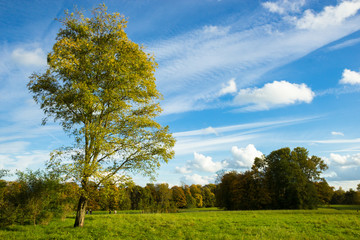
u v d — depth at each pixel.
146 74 18.38
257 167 61.66
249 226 19.12
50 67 16.19
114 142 16.06
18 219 21.11
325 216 27.08
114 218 25.14
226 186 66.62
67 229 16.50
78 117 17.81
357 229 17.81
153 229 17.36
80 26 17.52
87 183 15.88
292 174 53.06
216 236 14.59
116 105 17.02
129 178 16.06
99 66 16.77
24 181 21.75
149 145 17.12
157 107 19.17
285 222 22.16
